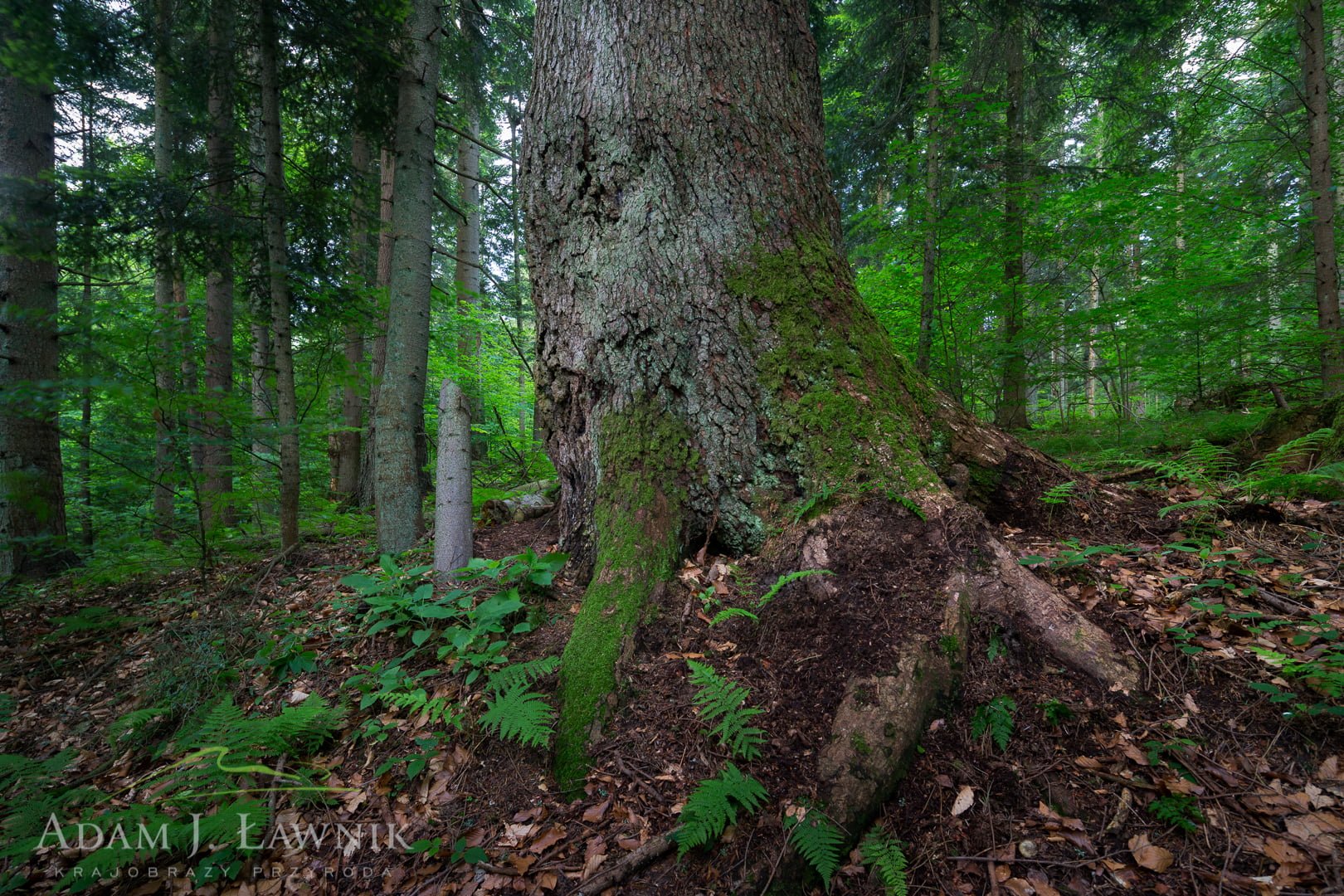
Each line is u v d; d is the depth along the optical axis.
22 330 5.44
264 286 5.70
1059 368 6.64
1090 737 2.00
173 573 5.39
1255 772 1.82
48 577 5.58
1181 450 4.77
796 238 3.32
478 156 11.73
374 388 6.87
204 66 5.27
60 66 4.30
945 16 7.94
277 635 3.46
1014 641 2.27
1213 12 6.34
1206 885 1.58
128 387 4.01
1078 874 1.67
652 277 3.19
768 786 1.99
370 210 6.49
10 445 5.53
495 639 2.88
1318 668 1.94
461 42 8.09
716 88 3.26
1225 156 8.34
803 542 2.79
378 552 4.82
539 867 1.94
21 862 2.14
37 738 3.12
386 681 2.68
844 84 10.06
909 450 2.95
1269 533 2.98
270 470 6.07
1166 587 2.58
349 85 5.76
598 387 3.33
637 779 2.15
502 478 8.23
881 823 1.86
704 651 2.58
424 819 2.18
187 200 4.94
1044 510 3.31
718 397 3.16
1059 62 9.34
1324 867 1.54
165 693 3.15
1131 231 5.77
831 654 2.33
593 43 3.32
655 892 1.80
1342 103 6.25
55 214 4.51
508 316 11.48
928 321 6.15
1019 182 6.75
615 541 2.98
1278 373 6.57
